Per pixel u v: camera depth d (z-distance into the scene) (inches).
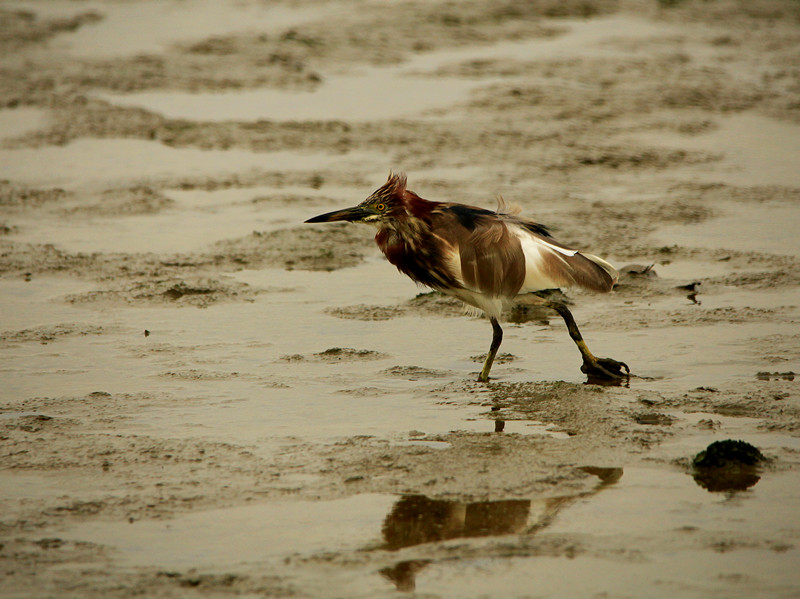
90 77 1235.9
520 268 440.1
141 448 372.5
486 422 398.3
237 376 457.7
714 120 1058.7
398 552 294.8
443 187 831.1
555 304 455.8
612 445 370.3
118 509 323.0
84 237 716.0
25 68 1280.8
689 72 1247.5
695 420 393.7
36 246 689.6
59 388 441.1
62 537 304.2
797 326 514.3
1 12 1624.0
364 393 435.5
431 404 421.1
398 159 925.8
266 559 291.4
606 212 762.2
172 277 623.5
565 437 380.2
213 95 1167.0
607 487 335.3
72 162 924.0
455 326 534.3
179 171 894.4
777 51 1376.7
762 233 706.2
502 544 297.9
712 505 320.5
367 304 572.4
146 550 296.7
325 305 572.4
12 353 488.1
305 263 656.4
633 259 652.7
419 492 333.7
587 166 904.3
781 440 371.9
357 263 658.2
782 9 1648.6
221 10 1631.4
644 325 525.0
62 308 563.8
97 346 500.1
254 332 523.8
